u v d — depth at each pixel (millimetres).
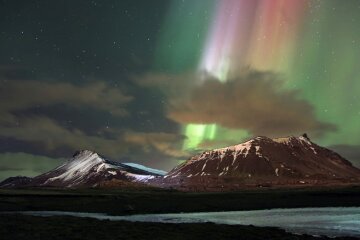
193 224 63906
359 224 74312
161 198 157250
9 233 50438
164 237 49656
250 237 51875
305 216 96500
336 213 105375
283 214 105188
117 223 62531
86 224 60156
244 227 61406
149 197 163500
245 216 98625
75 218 68750
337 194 175875
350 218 88375
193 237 50500
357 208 125938
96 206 118625
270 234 54625
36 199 128875
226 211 120938
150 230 55625
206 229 58188
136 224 61938
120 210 111750
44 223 60531
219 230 57281
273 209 128625
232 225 63500
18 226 56625
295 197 168750
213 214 106750
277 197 170625
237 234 54000
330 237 54625
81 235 49406
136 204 130375
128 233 52000
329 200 155125
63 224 59469
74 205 119562
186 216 98938
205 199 157125
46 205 119000
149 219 87062
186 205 133000
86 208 114625
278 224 76000
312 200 156125
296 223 77938
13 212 102750
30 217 69875
